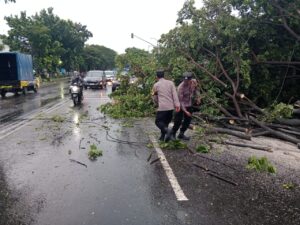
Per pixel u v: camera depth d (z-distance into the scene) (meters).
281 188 6.12
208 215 5.08
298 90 12.85
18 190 6.10
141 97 15.00
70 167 7.39
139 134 10.78
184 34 12.31
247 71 11.05
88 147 9.15
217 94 11.85
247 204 5.46
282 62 11.67
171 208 5.32
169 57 13.54
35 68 57.66
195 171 7.04
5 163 7.74
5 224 4.88
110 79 44.00
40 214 5.16
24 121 13.84
